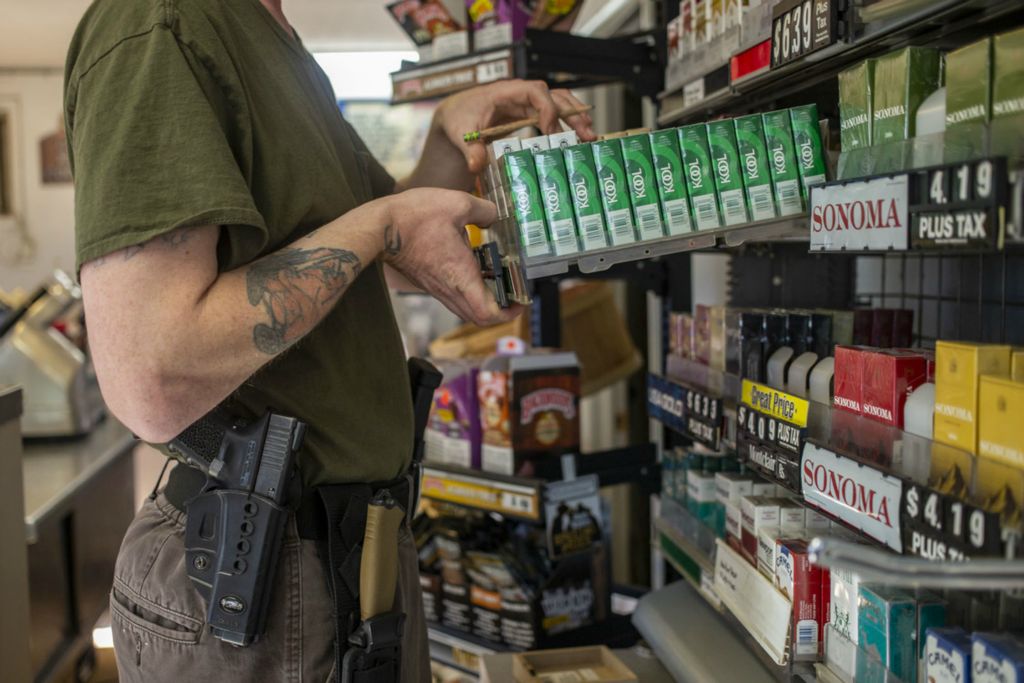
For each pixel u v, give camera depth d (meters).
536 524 2.94
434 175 1.96
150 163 1.18
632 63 2.91
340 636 1.35
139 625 1.36
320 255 1.27
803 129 1.54
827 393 1.59
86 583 3.61
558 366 2.81
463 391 2.88
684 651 2.10
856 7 1.40
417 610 1.60
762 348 1.85
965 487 1.08
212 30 1.29
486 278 1.53
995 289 1.81
